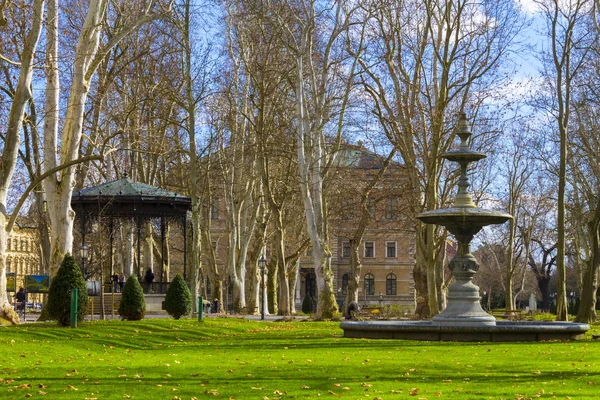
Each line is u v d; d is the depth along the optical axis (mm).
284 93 51656
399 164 49312
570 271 105562
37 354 21750
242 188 60562
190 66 46312
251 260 61250
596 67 47344
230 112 53156
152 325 32781
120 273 57406
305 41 46062
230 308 69625
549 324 31328
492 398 13500
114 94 50062
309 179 50156
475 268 29766
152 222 51875
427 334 28312
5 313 29406
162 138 50406
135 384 15539
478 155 30422
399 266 116375
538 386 15227
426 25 43781
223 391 14547
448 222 29875
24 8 30875
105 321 33875
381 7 44812
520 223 80750
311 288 117312
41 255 65812
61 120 42656
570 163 56062
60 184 31422
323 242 48469
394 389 14758
